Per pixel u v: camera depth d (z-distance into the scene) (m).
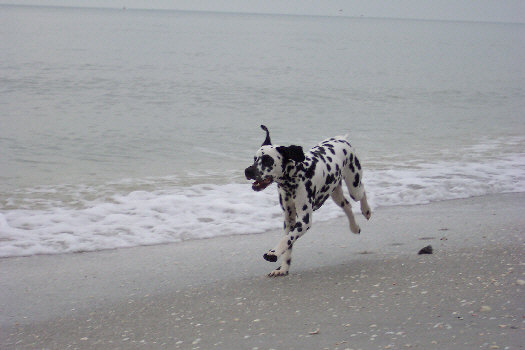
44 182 12.21
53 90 26.38
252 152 15.58
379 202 11.01
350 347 4.90
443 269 6.78
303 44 74.19
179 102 24.38
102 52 48.75
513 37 133.62
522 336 4.78
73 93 25.75
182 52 52.28
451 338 4.86
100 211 10.27
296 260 7.80
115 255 8.30
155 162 14.26
